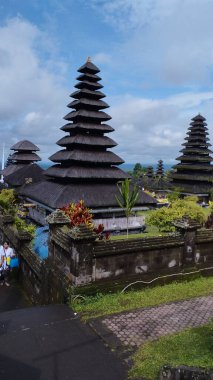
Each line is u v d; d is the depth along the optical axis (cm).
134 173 10375
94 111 3362
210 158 5831
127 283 1009
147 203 3141
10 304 1202
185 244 1123
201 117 5988
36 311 878
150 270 1062
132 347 707
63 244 1020
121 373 618
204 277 1166
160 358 644
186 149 5969
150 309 895
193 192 5428
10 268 1427
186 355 637
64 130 3462
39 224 3119
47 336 748
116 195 3052
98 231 1573
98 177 3100
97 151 3262
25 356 667
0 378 593
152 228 3231
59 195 2844
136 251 1024
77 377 604
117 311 877
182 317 851
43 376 603
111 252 973
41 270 1132
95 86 3441
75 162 3180
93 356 672
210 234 1185
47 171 3444
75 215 1583
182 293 1012
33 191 3366
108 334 757
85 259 934
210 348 656
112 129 3347
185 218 1150
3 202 3022
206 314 872
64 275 1001
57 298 990
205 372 485
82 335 757
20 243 1414
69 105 3466
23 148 5362
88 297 930
